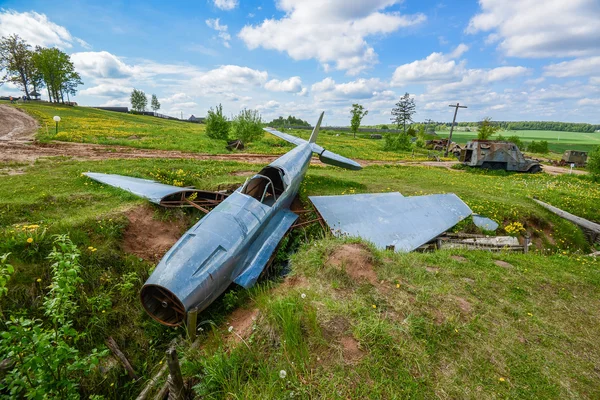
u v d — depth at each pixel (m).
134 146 18.92
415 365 2.97
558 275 5.51
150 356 4.05
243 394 2.66
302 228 7.38
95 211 6.34
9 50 60.22
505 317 4.03
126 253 5.45
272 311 3.38
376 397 2.61
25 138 18.72
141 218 6.54
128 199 7.17
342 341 3.11
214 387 2.82
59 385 2.57
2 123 26.00
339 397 2.58
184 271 3.82
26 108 40.06
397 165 20.19
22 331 2.46
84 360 2.70
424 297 4.05
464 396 2.75
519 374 3.10
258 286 4.52
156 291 4.05
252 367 2.94
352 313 3.48
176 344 3.98
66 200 6.88
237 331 3.71
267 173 7.27
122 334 4.16
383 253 5.32
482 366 3.13
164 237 6.47
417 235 7.02
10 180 8.44
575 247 8.73
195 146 21.02
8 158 11.84
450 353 3.22
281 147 26.62
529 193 12.20
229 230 4.62
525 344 3.57
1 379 3.02
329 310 3.46
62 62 61.03
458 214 8.24
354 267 4.52
